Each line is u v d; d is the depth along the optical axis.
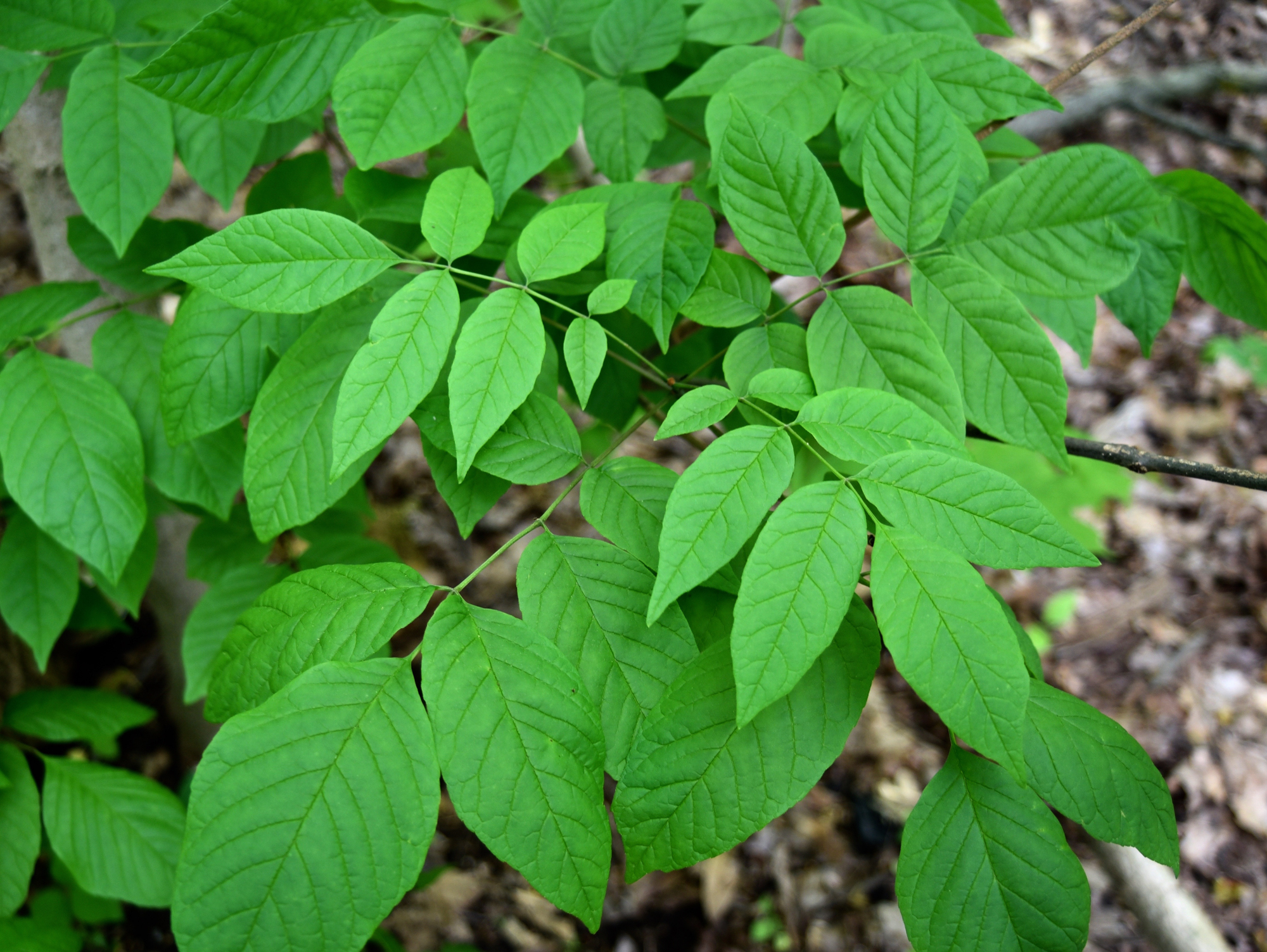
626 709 0.37
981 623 0.34
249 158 0.52
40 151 0.58
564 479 1.46
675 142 0.60
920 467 0.36
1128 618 1.41
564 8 0.48
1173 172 0.50
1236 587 1.44
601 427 0.74
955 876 0.37
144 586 0.60
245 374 0.46
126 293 0.63
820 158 0.52
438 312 0.38
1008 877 0.37
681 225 0.43
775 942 1.07
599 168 0.47
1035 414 0.40
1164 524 1.53
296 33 0.43
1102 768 0.37
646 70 0.49
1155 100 1.16
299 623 0.37
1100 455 0.45
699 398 0.40
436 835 1.11
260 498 0.42
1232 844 1.17
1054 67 1.67
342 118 0.43
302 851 0.33
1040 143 1.58
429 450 0.41
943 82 0.44
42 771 0.94
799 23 0.48
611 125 0.47
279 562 0.65
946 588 0.34
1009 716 0.33
